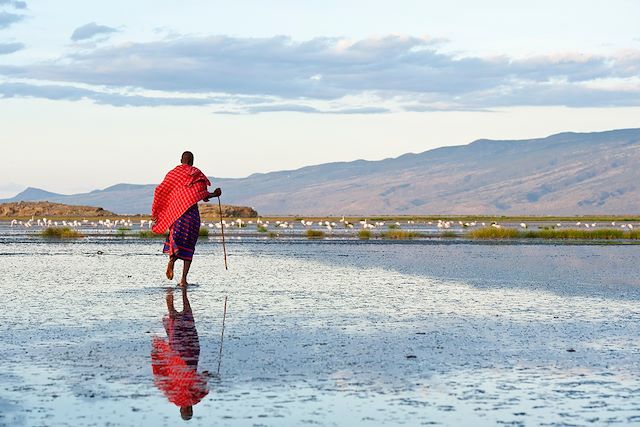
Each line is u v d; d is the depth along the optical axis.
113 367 13.97
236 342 16.53
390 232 89.50
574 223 198.25
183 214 27.69
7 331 17.88
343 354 15.29
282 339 16.97
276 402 11.72
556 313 21.50
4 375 13.31
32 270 35.59
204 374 13.46
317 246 62.53
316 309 22.00
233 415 11.02
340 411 11.27
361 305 23.03
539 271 36.59
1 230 107.50
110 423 10.62
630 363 14.59
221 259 45.06
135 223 172.50
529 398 12.05
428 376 13.45
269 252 53.09
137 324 18.98
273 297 25.00
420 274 34.50
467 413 11.22
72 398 11.84
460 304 23.42
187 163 28.34
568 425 10.67
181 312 21.17
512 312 21.66
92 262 41.44
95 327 18.50
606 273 35.59
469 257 47.97
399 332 18.02
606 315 21.12
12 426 10.45
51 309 21.70
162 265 39.34
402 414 11.15
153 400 11.75
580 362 14.69
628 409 11.46
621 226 158.38
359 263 41.72
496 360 14.83
